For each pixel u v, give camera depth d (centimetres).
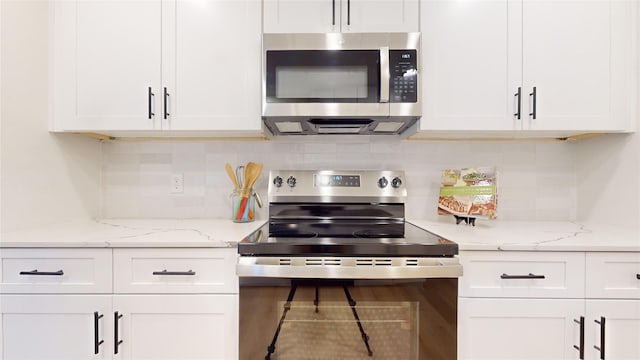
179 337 111
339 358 104
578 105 136
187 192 171
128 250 111
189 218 170
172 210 171
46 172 141
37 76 135
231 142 171
